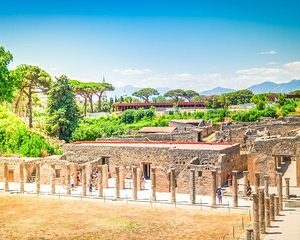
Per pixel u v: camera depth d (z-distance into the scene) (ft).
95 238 157.38
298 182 211.41
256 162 219.61
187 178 216.54
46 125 398.01
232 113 529.45
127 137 332.19
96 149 262.06
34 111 549.13
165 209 193.47
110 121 524.52
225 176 227.81
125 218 181.37
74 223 176.04
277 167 251.80
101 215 186.70
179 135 337.52
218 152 224.74
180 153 233.35
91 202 209.56
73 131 395.75
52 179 224.74
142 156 250.78
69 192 221.46
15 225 174.70
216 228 164.14
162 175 223.71
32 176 258.57
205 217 179.52
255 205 145.28
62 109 394.73
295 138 212.64
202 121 439.22
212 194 192.03
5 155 306.76
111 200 210.38
